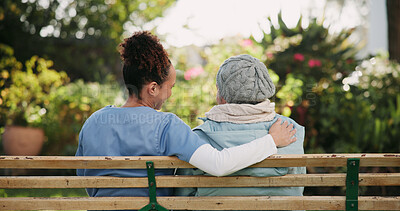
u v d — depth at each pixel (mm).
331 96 4703
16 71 6234
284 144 1759
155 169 1780
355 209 1615
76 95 5699
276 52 5402
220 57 5219
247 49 5176
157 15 9031
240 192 1705
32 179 1623
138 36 1832
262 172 1643
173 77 1889
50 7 8195
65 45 8680
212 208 1646
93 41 8797
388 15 6320
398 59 6145
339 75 5156
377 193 3943
